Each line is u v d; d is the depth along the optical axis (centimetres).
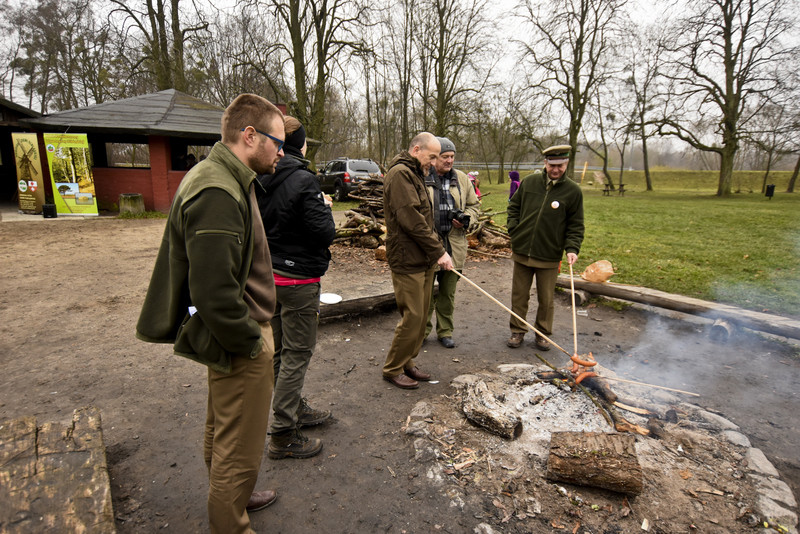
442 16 2427
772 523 209
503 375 348
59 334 431
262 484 235
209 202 148
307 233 234
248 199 166
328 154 4438
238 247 153
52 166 1252
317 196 234
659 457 251
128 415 296
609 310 531
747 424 297
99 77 2509
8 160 1739
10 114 1485
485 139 3716
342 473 245
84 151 1255
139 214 1298
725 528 207
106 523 173
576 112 2803
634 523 210
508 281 664
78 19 2281
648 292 508
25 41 2645
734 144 2675
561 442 238
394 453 262
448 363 387
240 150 170
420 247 308
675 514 215
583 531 206
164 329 168
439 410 301
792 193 3056
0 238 937
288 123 244
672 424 283
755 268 723
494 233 872
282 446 253
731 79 2541
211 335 160
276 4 1866
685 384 352
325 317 464
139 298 546
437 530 207
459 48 2489
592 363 299
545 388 304
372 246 823
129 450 261
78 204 1286
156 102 1494
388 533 205
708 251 882
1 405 305
